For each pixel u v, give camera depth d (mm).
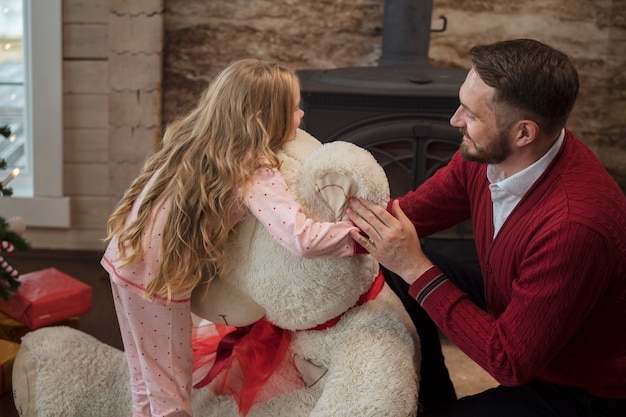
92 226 3074
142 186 1629
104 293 2746
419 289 1530
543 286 1427
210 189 1498
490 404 1606
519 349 1443
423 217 1794
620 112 2973
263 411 1600
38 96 2893
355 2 2934
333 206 1479
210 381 1690
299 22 2949
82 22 2875
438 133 2428
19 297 2266
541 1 2939
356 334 1559
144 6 2789
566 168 1492
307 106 2426
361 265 1552
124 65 2840
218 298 1589
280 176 1509
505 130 1463
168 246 1520
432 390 1855
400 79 2477
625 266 1451
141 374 1653
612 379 1534
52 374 1776
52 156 2945
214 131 1534
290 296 1530
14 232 2299
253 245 1533
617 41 2938
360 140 2436
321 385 1605
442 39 2969
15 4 2922
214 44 2961
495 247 1569
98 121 2977
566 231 1411
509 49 1454
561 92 1420
